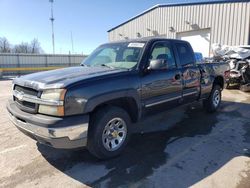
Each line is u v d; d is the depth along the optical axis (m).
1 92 10.46
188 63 5.17
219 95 6.59
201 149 4.06
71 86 3.10
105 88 3.40
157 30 20.86
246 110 6.73
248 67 10.09
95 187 2.99
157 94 4.26
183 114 6.28
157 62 3.89
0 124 5.41
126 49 4.42
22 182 3.10
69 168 3.45
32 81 3.35
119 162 3.61
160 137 4.62
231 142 4.37
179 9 18.86
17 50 51.47
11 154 3.87
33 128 3.14
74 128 3.07
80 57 30.98
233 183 3.04
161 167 3.46
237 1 15.36
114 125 3.65
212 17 16.75
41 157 3.77
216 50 11.78
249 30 15.05
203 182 3.06
